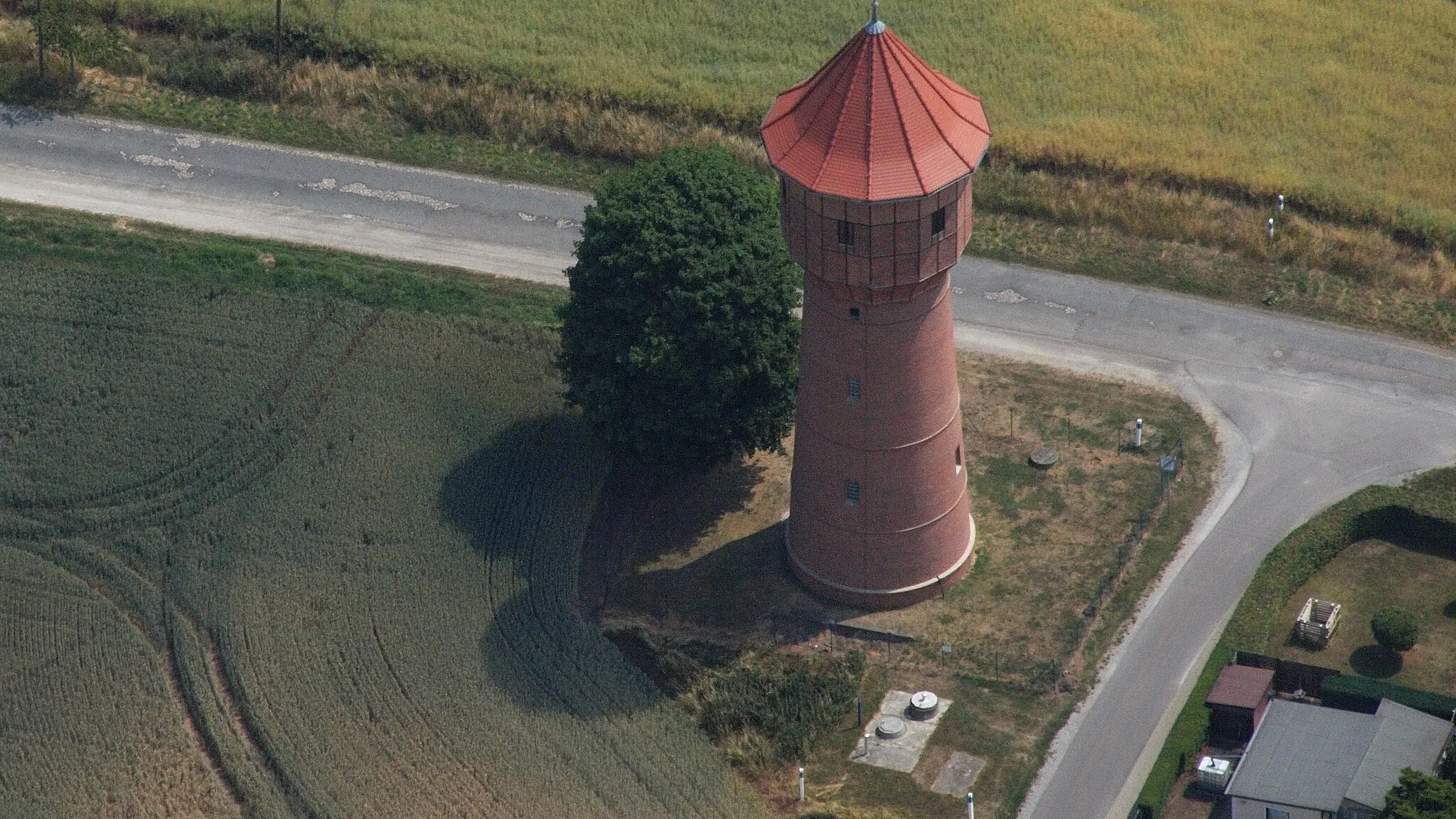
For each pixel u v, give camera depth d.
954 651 135.25
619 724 130.88
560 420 155.88
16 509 151.88
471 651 136.75
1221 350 161.50
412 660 136.12
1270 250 171.00
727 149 148.88
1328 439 151.25
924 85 118.38
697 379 138.88
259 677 135.62
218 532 147.88
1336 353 160.25
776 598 140.62
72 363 162.88
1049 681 132.50
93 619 141.88
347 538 146.38
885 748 129.25
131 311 167.62
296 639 138.50
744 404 141.75
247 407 158.38
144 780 129.88
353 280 171.75
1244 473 148.50
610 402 141.75
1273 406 155.12
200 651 138.50
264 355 163.00
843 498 133.75
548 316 167.75
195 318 166.88
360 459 153.12
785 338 140.62
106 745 132.38
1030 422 155.12
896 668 135.00
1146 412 155.38
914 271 120.06
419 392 159.00
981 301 168.62
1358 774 118.50
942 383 129.25
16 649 139.75
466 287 171.75
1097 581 139.88
